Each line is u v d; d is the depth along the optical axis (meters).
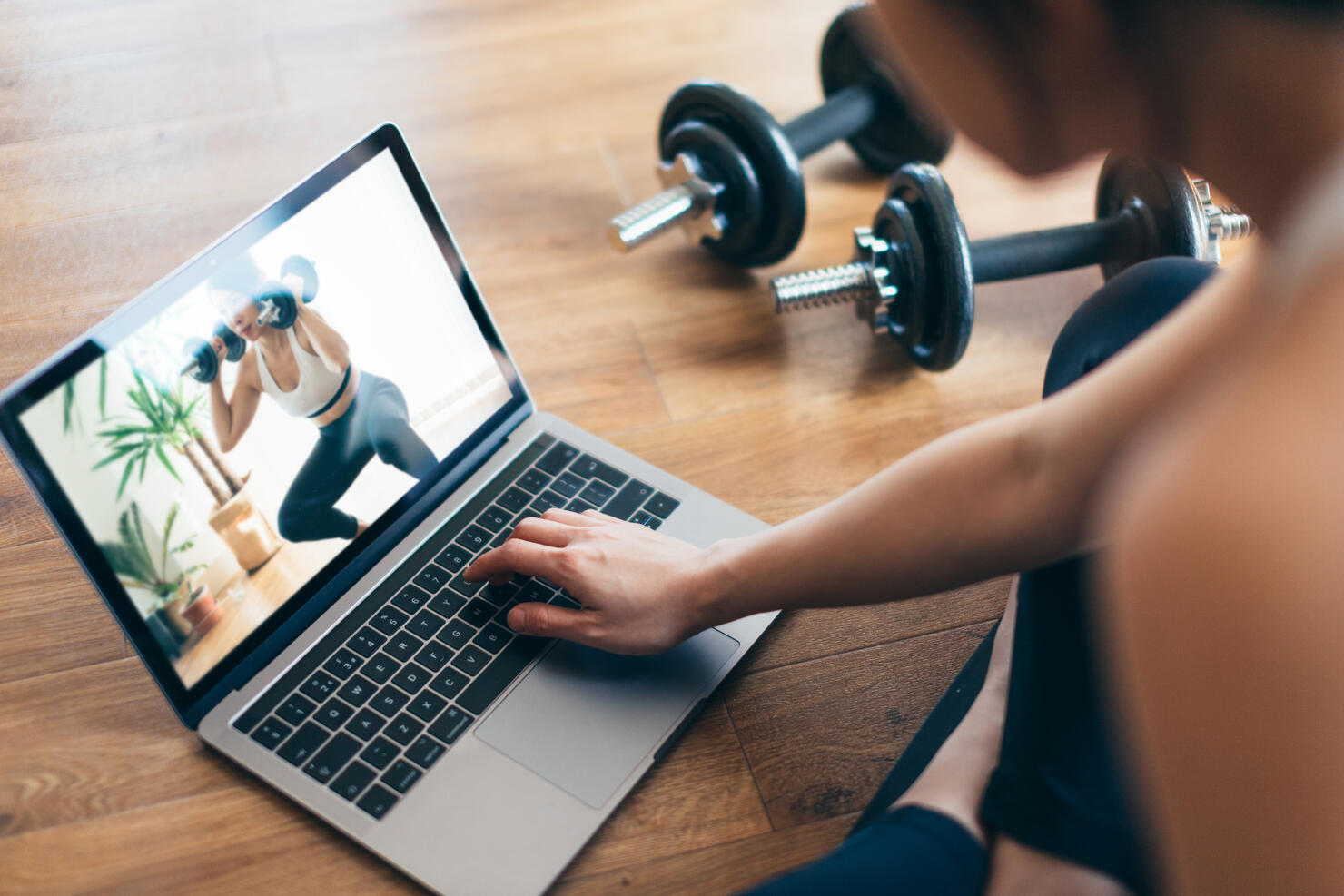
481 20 1.53
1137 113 0.33
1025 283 1.19
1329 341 0.26
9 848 0.71
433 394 0.88
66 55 1.40
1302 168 0.30
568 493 0.90
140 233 1.17
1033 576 0.66
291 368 0.79
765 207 1.11
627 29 1.53
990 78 0.33
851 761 0.78
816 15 1.56
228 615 0.74
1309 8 0.27
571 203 1.27
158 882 0.70
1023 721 0.62
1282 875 0.30
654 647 0.75
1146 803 0.36
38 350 1.04
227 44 1.45
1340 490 0.26
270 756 0.72
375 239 0.84
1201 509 0.27
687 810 0.74
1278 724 0.28
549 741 0.74
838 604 0.68
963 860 0.59
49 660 0.82
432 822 0.70
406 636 0.79
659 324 1.13
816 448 1.02
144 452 0.71
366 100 1.38
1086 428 0.54
